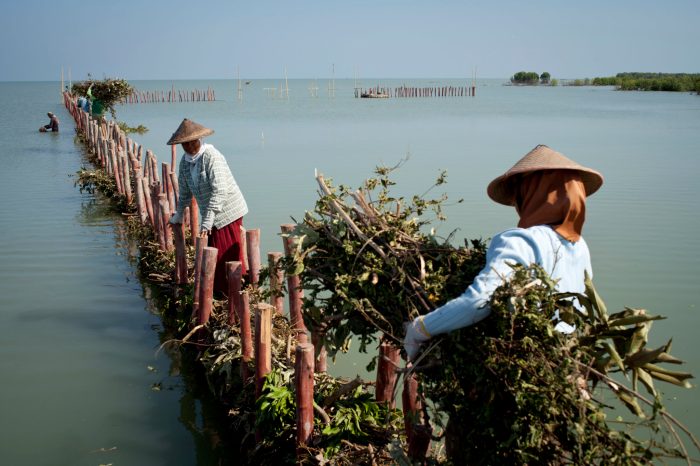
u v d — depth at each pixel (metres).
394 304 2.82
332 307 3.13
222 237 5.91
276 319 5.20
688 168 16.12
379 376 4.02
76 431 4.68
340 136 25.56
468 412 2.42
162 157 18.73
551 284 2.14
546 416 2.20
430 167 16.22
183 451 4.50
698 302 6.86
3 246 9.40
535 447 2.23
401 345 2.83
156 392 5.30
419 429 3.01
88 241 9.73
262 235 9.55
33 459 4.33
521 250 2.26
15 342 6.14
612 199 12.16
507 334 2.27
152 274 7.45
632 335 2.32
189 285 6.53
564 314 2.33
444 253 2.82
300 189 13.20
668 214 10.86
